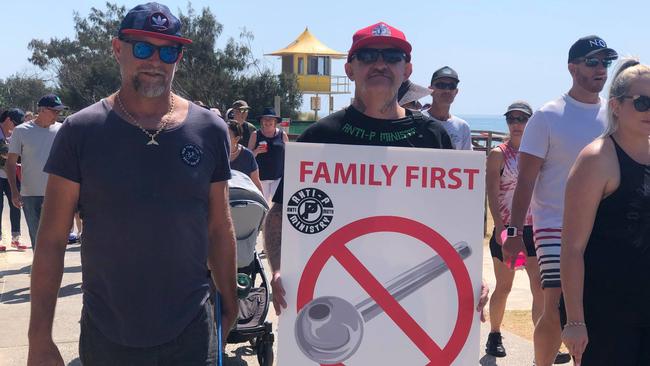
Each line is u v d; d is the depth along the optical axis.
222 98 44.56
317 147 3.06
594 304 3.37
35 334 2.89
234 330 5.04
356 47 3.28
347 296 3.05
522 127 5.49
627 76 3.33
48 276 2.92
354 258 3.05
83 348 2.95
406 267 3.05
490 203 5.61
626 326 3.33
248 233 5.23
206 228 3.05
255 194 5.15
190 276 2.96
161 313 2.88
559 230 4.48
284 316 3.06
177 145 2.94
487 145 14.70
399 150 3.06
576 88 4.57
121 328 2.87
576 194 3.38
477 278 3.04
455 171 3.05
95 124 2.90
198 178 2.96
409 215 3.05
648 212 3.31
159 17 2.93
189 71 44.44
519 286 8.35
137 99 2.96
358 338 3.04
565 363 5.44
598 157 3.36
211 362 3.01
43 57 58.88
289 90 45.84
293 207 3.06
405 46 3.29
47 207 2.92
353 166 3.06
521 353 5.79
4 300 7.36
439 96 6.19
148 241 2.87
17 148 7.77
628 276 3.30
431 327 3.04
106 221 2.87
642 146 3.39
